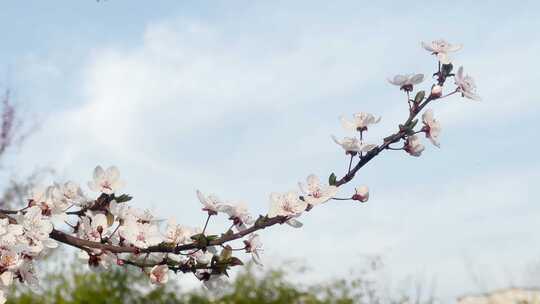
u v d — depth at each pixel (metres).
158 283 2.66
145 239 2.60
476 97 2.71
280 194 2.54
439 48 2.75
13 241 2.45
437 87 2.69
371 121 2.63
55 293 6.39
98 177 2.76
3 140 5.98
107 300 6.69
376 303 7.26
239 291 7.29
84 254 2.74
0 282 2.43
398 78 2.69
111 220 2.72
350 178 2.59
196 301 7.14
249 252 2.69
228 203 2.64
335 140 2.58
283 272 7.59
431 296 7.13
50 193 2.77
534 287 7.06
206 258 2.69
